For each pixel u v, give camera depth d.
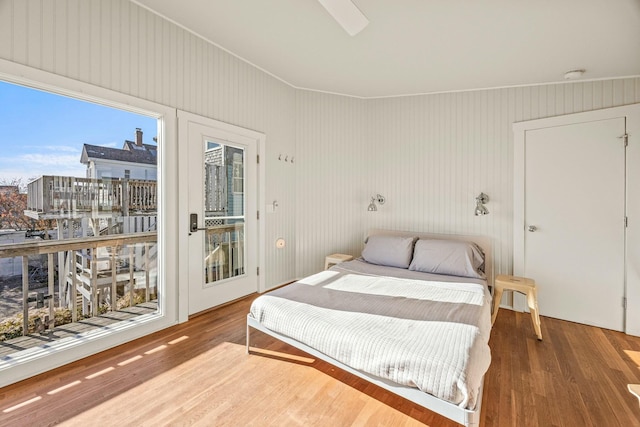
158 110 2.39
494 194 3.20
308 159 3.82
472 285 2.42
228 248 3.09
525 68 2.72
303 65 3.12
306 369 1.91
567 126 2.80
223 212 3.02
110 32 2.09
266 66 3.22
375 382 1.44
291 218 3.77
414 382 1.28
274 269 3.60
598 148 2.65
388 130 3.82
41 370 1.82
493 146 3.20
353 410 1.54
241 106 3.12
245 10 2.24
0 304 2.21
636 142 2.49
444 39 2.39
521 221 3.04
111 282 2.90
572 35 2.19
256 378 1.81
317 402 1.60
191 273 2.72
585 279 2.73
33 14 1.75
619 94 2.63
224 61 2.93
